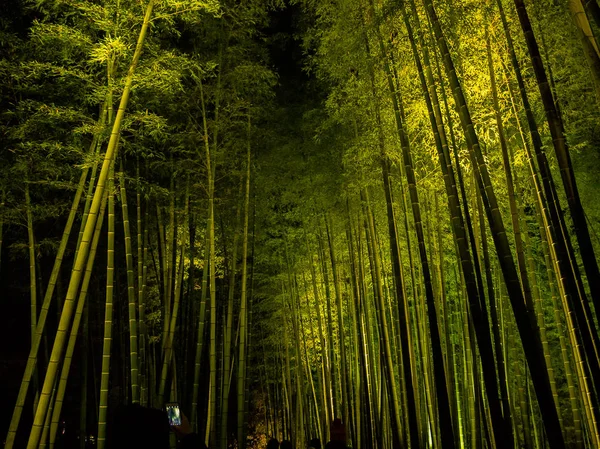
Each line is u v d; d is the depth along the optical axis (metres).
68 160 6.26
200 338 6.85
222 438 7.12
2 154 5.95
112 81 4.76
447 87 5.66
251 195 9.02
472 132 3.79
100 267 9.38
